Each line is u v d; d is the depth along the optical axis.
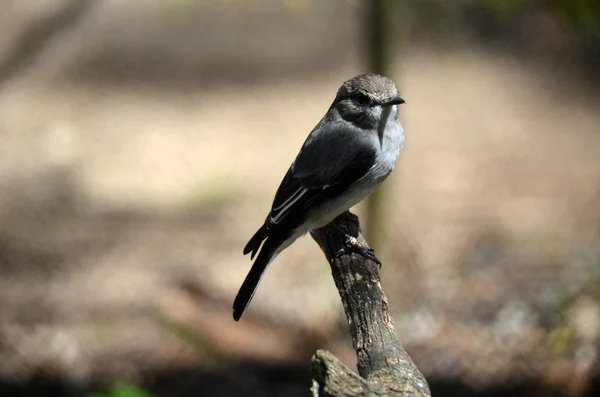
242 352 11.18
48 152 16.17
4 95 17.50
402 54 18.55
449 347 10.97
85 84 18.69
